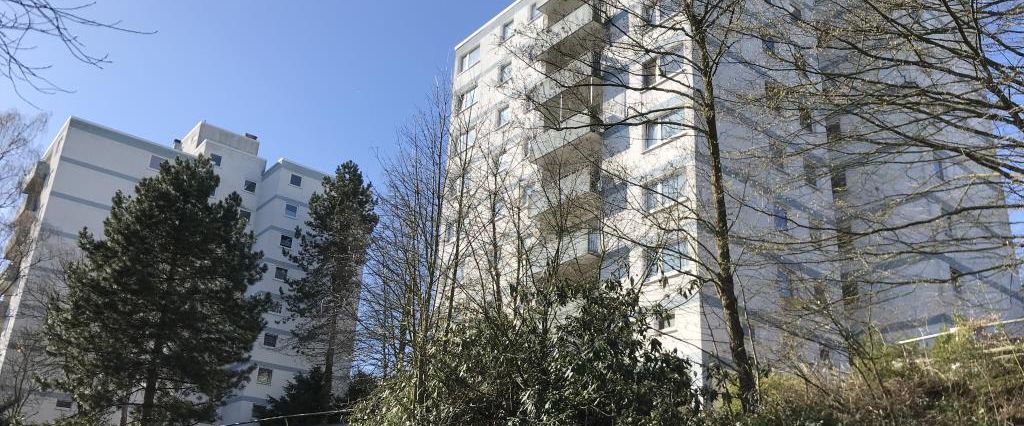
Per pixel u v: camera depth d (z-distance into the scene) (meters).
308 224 34.84
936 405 10.08
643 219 14.97
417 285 13.75
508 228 16.34
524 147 18.11
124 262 26.45
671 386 9.98
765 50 11.31
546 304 11.14
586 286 11.20
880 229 9.86
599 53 13.91
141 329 26.20
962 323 11.56
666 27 12.55
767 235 11.51
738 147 15.23
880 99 9.49
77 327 25.72
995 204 9.73
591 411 9.96
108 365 25.05
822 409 9.90
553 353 10.39
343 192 34.19
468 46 33.78
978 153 9.49
